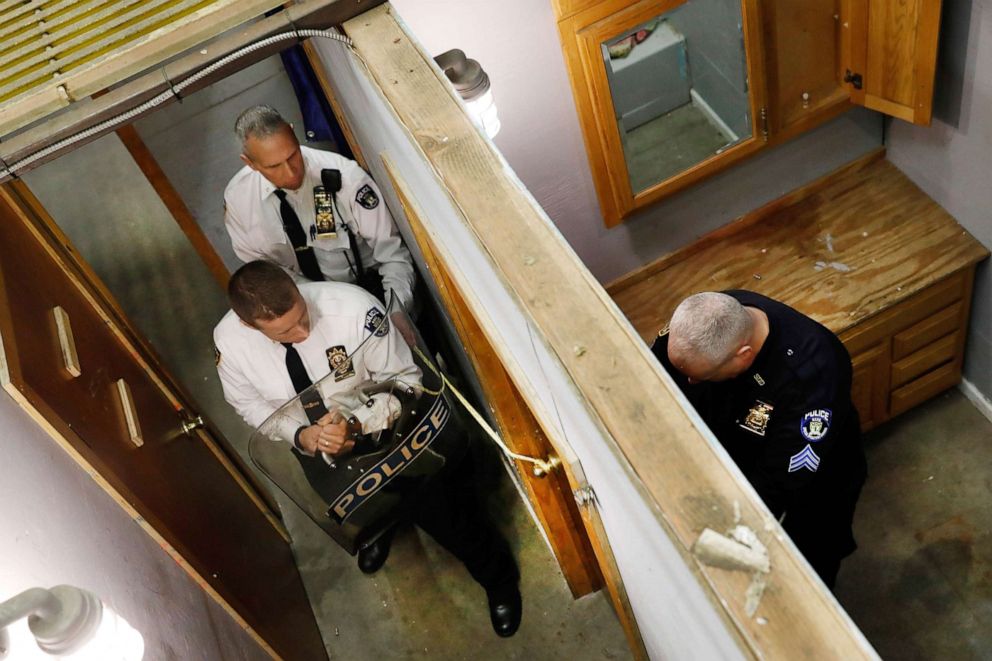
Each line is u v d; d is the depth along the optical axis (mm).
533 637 3299
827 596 1031
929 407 3705
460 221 1567
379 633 3424
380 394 2414
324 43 2539
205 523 2820
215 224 3988
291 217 2973
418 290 3111
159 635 2100
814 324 2320
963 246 3197
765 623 1027
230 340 2725
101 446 2322
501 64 2838
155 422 2898
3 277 2297
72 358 2414
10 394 1987
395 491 2666
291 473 2514
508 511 3553
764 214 3463
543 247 1443
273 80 3703
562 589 3363
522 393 1870
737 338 2168
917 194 3375
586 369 1283
